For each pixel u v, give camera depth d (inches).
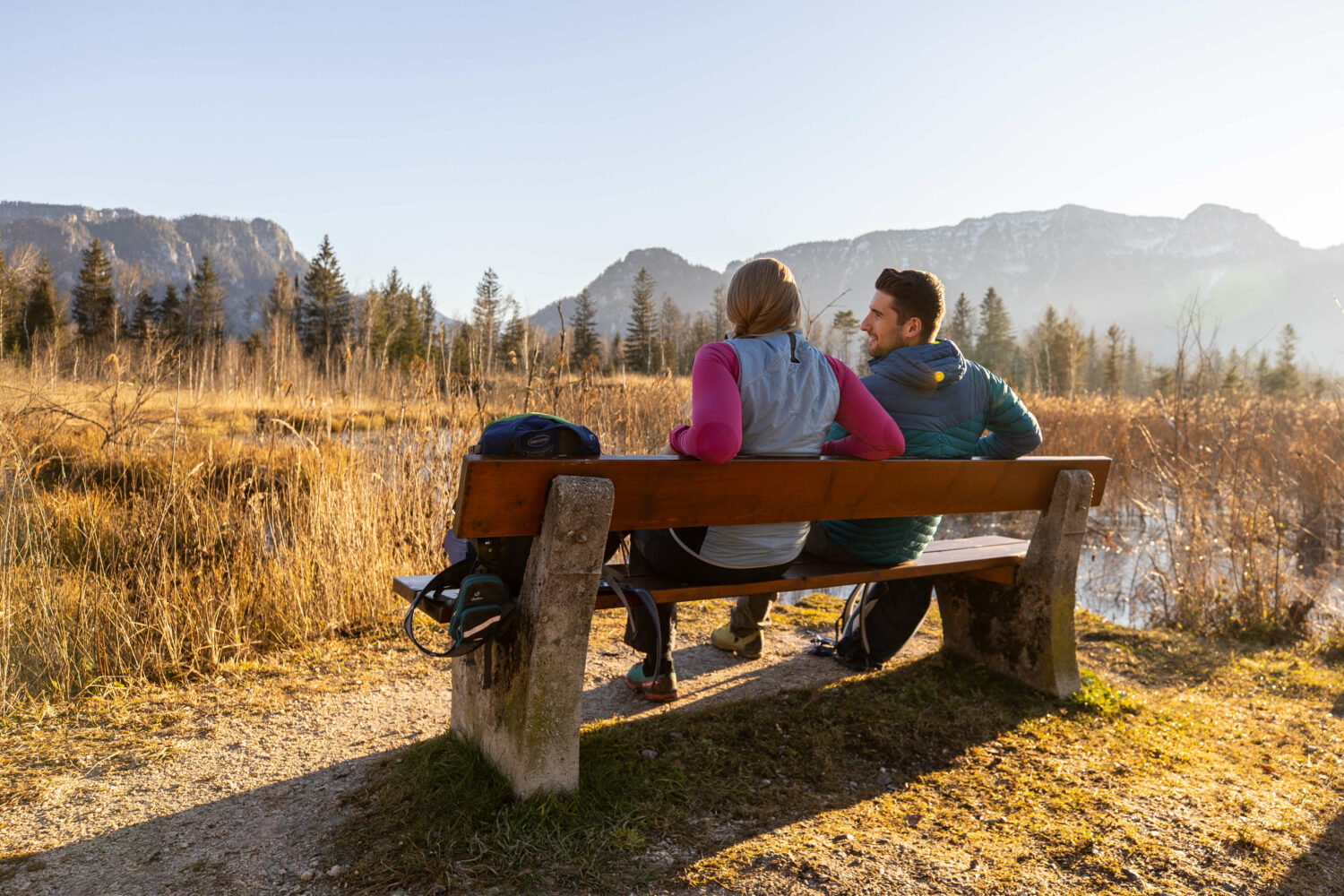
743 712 101.2
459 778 77.8
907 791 84.0
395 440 199.9
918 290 100.7
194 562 148.0
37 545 141.9
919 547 103.3
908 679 115.6
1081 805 82.0
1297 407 470.3
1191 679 140.3
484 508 66.7
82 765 90.7
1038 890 65.7
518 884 62.9
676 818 74.6
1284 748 104.7
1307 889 68.1
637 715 104.0
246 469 190.9
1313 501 286.4
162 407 237.1
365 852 68.9
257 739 98.5
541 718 72.7
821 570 96.2
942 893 64.5
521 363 230.5
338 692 116.2
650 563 88.5
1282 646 167.9
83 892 64.6
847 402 84.9
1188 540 205.9
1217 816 81.0
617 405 259.6
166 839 73.5
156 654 123.0
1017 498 105.5
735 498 77.0
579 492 68.6
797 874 65.9
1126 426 403.9
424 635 142.9
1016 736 99.5
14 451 149.3
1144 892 66.2
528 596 73.0
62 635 120.4
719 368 75.5
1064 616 112.0
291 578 145.7
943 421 100.7
